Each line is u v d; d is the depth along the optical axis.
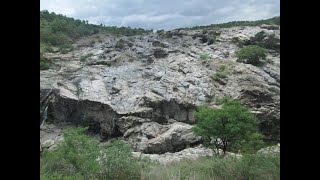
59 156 8.55
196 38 66.31
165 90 44.78
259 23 70.56
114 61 55.50
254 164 8.09
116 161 8.70
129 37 69.75
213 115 20.17
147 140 36.91
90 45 66.38
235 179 7.94
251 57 53.91
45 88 45.09
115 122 40.88
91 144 9.08
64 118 43.28
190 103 42.06
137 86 46.84
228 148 20.47
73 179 7.36
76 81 47.59
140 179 8.61
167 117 41.81
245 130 20.00
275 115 41.16
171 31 69.50
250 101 43.66
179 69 51.12
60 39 65.62
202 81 46.81
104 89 45.97
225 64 51.47
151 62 55.12
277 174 7.31
